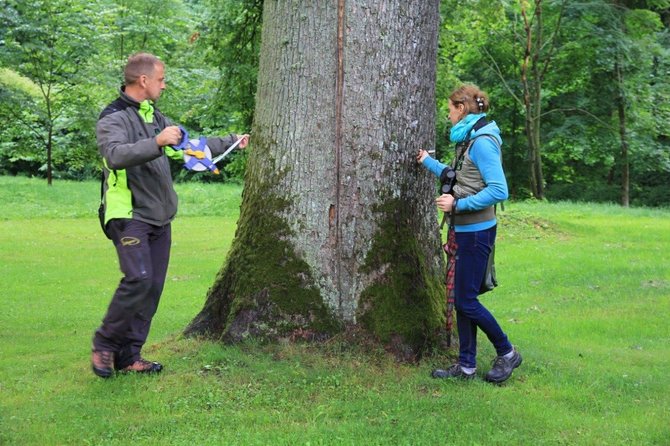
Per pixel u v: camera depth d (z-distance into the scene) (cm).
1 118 2703
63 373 479
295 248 478
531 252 1194
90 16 2547
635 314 740
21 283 942
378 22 471
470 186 448
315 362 454
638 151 2595
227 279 502
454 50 2552
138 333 454
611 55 2370
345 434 371
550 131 2727
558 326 682
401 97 481
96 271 1048
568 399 441
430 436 370
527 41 2448
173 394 420
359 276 475
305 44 472
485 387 449
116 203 433
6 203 2072
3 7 2323
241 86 1015
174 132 411
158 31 2909
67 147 3011
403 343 473
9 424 383
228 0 1118
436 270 512
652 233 1455
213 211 2030
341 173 473
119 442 362
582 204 2217
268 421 389
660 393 459
